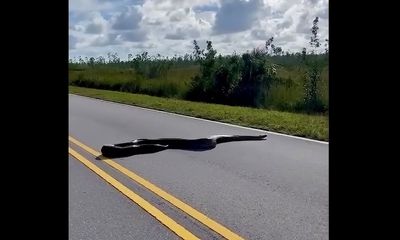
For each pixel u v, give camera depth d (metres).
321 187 5.99
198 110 17.44
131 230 4.32
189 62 55.06
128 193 5.72
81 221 4.59
